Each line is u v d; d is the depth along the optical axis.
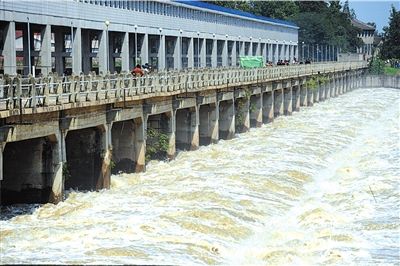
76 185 50.72
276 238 36.84
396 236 37.03
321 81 134.75
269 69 100.25
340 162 63.06
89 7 81.81
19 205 43.78
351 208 43.53
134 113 55.12
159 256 31.59
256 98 95.94
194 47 119.50
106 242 33.59
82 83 46.62
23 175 44.06
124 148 57.25
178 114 70.69
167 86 62.47
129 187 50.38
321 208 42.66
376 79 187.12
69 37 98.56
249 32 142.88
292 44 180.25
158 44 105.44
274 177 52.41
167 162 62.34
